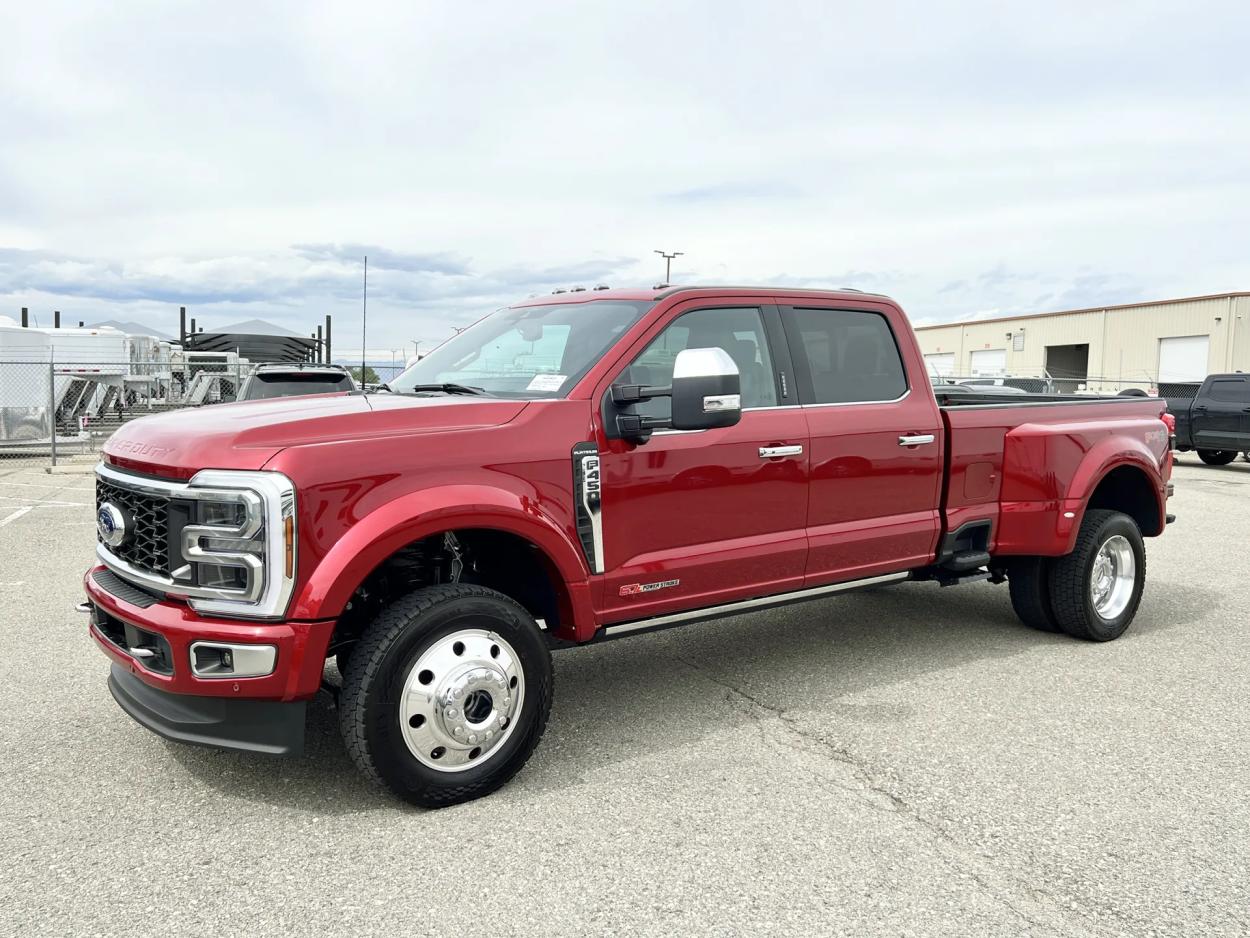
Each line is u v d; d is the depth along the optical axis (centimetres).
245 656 309
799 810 341
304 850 311
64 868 299
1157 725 429
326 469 315
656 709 449
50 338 2170
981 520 520
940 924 269
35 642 555
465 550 387
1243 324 3800
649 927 267
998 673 506
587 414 380
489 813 339
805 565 452
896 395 491
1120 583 576
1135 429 584
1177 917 274
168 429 343
